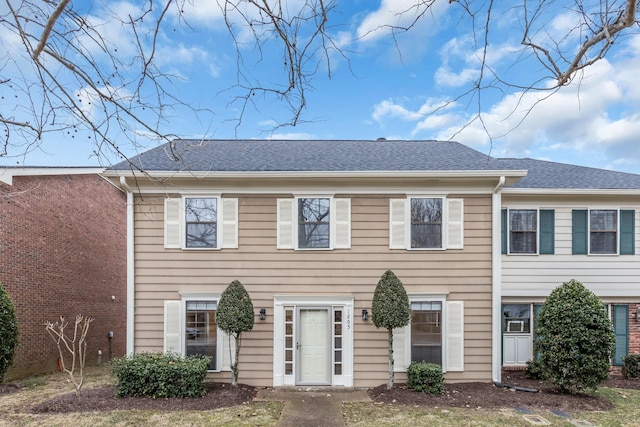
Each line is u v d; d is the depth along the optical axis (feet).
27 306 33.76
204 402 24.25
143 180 29.43
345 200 30.30
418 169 29.73
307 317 29.89
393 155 35.24
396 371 29.07
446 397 25.59
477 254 29.96
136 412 22.29
